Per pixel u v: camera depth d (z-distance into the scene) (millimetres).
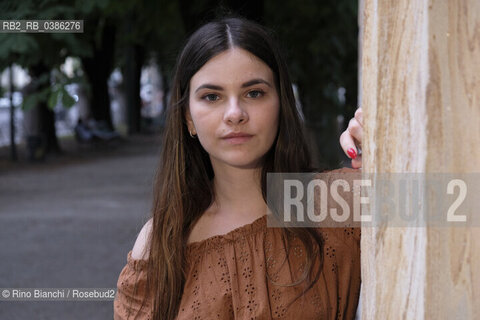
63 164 17328
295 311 1348
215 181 1498
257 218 1447
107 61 21766
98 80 21953
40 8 4480
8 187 12992
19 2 4492
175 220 1464
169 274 1432
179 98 1494
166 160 1521
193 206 1491
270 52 1370
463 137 888
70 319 5098
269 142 1387
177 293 1436
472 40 880
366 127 1021
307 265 1359
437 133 884
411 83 911
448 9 875
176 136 1516
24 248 7602
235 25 1381
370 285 1034
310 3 8375
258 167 1459
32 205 10742
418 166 904
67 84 5309
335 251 1386
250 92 1364
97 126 21781
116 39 21359
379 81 965
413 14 901
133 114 28000
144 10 7586
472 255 902
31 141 17891
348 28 8859
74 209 10281
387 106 955
